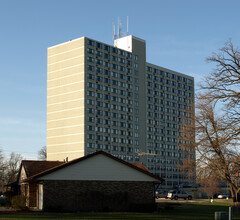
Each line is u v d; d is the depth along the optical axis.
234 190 50.03
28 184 43.62
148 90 153.75
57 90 137.75
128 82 146.12
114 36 154.25
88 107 131.38
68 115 133.62
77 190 40.53
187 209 48.69
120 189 42.56
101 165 42.16
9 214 34.38
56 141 135.38
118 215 34.84
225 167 43.22
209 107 44.12
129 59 147.62
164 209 46.41
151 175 44.25
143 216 34.34
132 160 143.75
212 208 51.50
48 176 39.66
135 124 146.75
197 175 49.69
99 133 133.50
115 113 140.00
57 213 36.50
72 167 40.78
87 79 132.25
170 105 162.00
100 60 137.12
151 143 152.12
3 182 104.75
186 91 169.88
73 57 135.00
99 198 41.06
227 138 29.95
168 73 163.25
